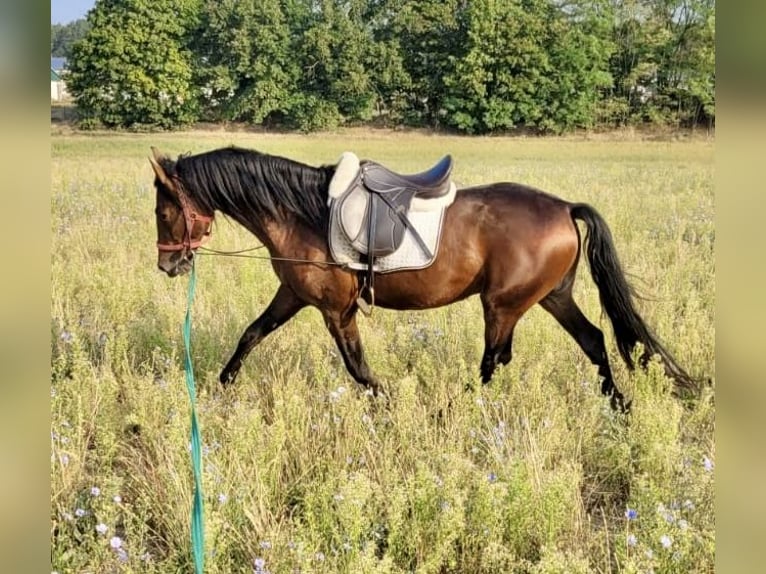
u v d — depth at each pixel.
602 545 3.32
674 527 3.09
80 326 5.77
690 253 8.20
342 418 4.21
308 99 45.72
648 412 3.91
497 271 4.39
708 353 5.26
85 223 10.02
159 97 45.97
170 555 3.25
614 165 20.62
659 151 28.72
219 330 5.91
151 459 4.10
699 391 4.76
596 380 4.91
